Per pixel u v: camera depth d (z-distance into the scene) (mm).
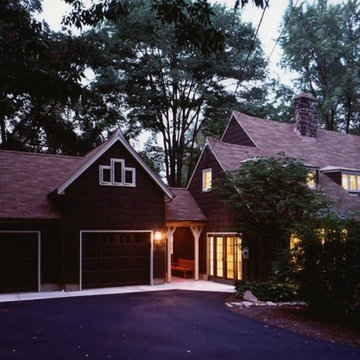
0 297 13984
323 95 32938
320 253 10492
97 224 16125
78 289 15562
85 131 26938
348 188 21516
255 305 12477
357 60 31141
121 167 16859
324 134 24922
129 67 26516
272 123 23781
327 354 7496
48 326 9555
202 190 19828
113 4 7004
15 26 6023
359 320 10023
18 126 25594
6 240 14922
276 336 8797
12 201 15109
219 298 13914
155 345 7953
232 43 26719
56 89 5633
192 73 26469
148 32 26062
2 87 5762
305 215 13922
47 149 27375
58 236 15703
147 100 26641
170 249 18203
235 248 17219
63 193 15438
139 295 14500
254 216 14969
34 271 15281
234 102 28062
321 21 31312
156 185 17594
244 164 15234
